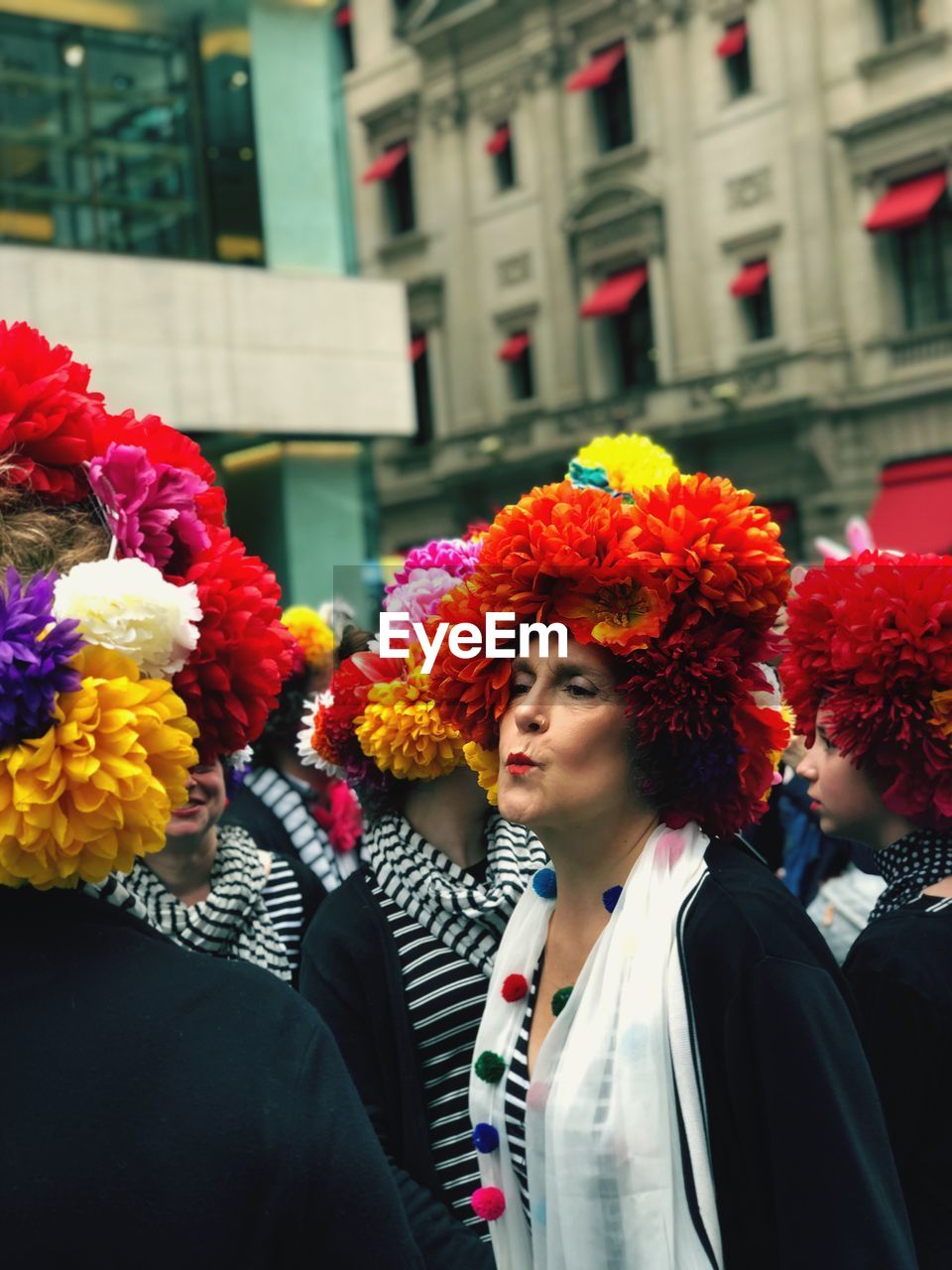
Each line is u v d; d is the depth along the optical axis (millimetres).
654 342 18297
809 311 16594
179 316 10188
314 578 10977
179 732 896
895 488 16188
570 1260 1195
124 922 939
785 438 17031
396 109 20875
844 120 16203
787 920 1218
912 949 1510
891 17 15992
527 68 19094
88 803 843
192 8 10102
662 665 1241
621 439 1889
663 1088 1190
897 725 1610
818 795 1752
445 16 19906
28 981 885
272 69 10562
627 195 18109
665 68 17719
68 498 983
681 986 1201
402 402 11195
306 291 10773
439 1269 1416
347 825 3020
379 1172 892
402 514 21469
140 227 10094
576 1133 1199
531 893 1469
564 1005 1322
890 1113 1489
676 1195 1179
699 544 1216
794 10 16422
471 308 20266
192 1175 834
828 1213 1109
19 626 841
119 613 874
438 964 1662
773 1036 1150
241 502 11320
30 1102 840
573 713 1270
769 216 16875
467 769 1732
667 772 1282
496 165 19891
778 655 1477
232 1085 865
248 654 1007
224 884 1865
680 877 1256
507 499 20172
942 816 1637
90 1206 819
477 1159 1616
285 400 10688
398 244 21062
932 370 15797
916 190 15758
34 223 9625
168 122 10141
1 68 9344
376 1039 1658
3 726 832
